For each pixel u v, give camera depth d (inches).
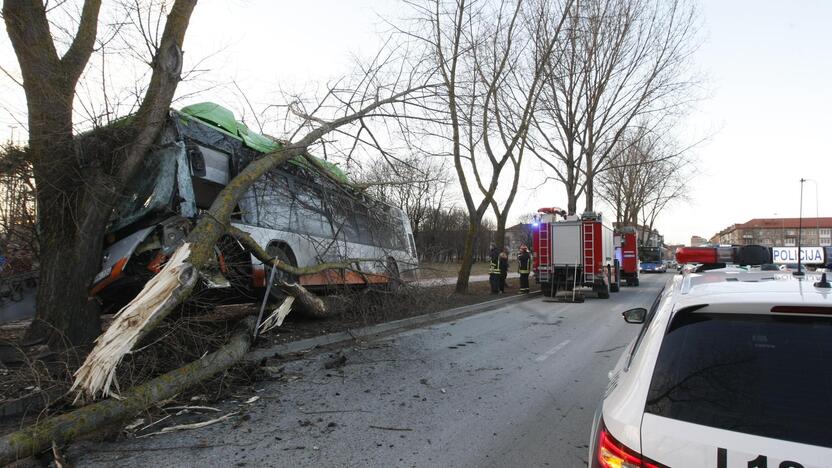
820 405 75.0
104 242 282.2
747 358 83.2
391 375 261.3
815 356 80.2
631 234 1082.7
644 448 77.7
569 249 714.8
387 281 383.9
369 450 164.9
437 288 465.1
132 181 282.2
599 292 729.0
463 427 186.1
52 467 149.3
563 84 879.7
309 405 210.8
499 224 762.8
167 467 150.9
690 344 88.3
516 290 796.0
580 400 219.6
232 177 331.6
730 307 88.4
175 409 199.9
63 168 239.9
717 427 76.0
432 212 1870.1
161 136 281.9
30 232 258.1
